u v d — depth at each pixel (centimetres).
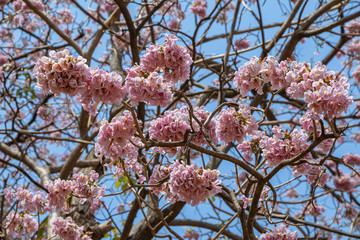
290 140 274
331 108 226
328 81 236
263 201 299
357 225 643
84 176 323
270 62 268
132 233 468
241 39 740
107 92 229
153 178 297
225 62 514
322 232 651
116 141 247
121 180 462
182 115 263
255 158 287
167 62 250
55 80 219
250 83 273
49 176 574
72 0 504
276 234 300
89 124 605
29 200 346
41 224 527
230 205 508
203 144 287
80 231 353
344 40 701
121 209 696
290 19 556
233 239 540
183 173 237
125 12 398
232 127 281
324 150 290
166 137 266
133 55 418
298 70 252
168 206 448
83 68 221
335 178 648
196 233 611
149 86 236
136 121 239
